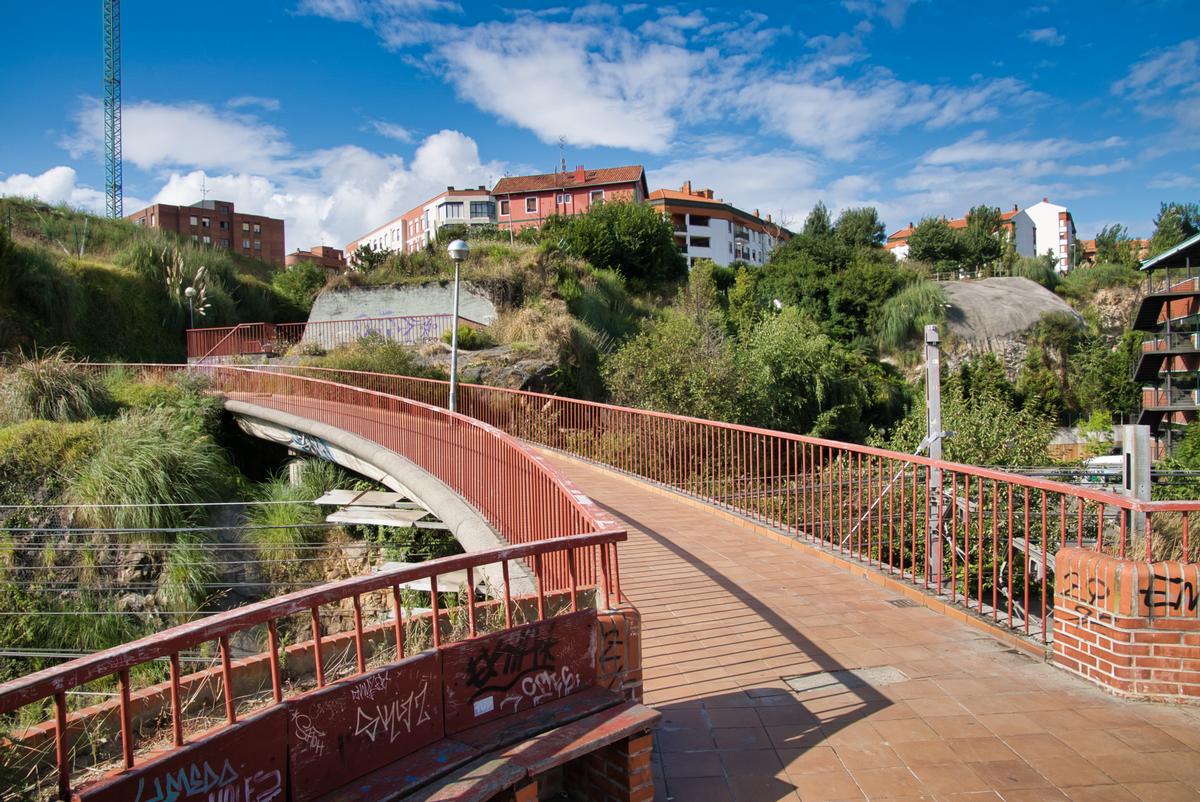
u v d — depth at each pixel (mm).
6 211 30969
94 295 27094
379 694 2689
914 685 4402
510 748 2848
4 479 13500
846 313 37656
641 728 3082
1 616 11531
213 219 82062
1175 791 3246
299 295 35812
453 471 10070
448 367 20625
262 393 18328
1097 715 3990
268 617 2449
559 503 6125
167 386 19625
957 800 3213
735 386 19359
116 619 11820
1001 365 33250
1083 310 45375
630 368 19453
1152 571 4188
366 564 13008
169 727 3801
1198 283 27531
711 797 3279
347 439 13906
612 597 3818
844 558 7102
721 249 76188
